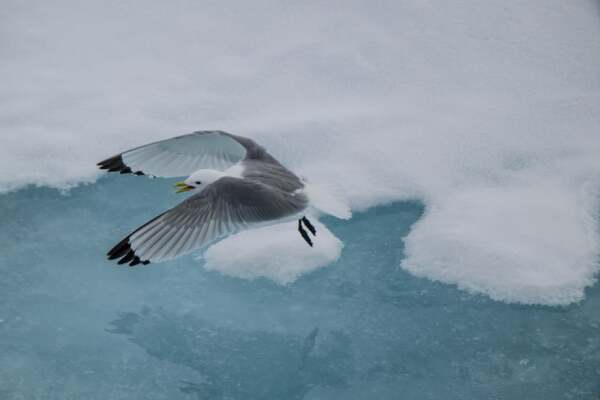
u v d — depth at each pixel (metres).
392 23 14.62
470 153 12.59
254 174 8.28
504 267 10.91
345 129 12.94
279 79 13.89
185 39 14.58
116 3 15.20
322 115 13.17
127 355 10.16
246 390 9.73
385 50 14.22
